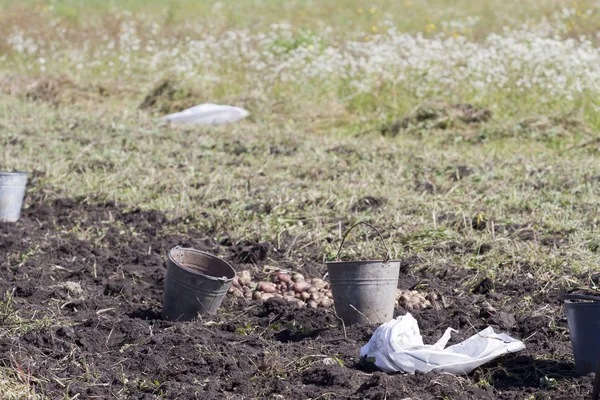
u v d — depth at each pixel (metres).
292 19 46.06
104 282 13.38
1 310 11.86
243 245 15.52
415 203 17.77
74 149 23.16
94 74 35.28
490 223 15.98
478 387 9.45
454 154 23.45
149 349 10.45
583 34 37.97
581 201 17.89
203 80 32.50
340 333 11.19
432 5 47.78
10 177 16.70
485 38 38.44
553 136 24.94
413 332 10.20
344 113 28.88
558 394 9.22
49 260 14.45
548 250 14.55
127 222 16.81
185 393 9.20
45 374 9.71
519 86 28.05
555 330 11.18
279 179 20.41
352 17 46.31
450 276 13.75
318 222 16.38
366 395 9.02
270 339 11.12
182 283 11.63
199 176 20.62
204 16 46.84
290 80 31.45
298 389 9.36
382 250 14.83
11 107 29.39
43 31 41.31
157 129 26.56
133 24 42.09
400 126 26.95
